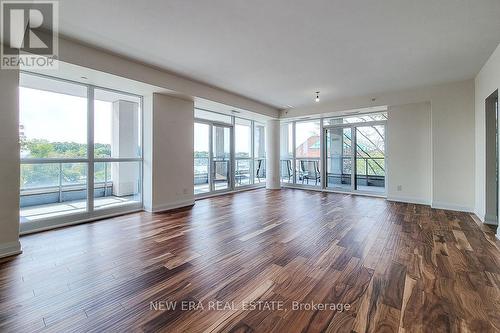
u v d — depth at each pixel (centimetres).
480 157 427
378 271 230
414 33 296
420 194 550
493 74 353
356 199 611
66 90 388
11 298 186
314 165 788
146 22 274
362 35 302
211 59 380
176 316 166
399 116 573
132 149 483
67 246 292
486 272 228
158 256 264
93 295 190
